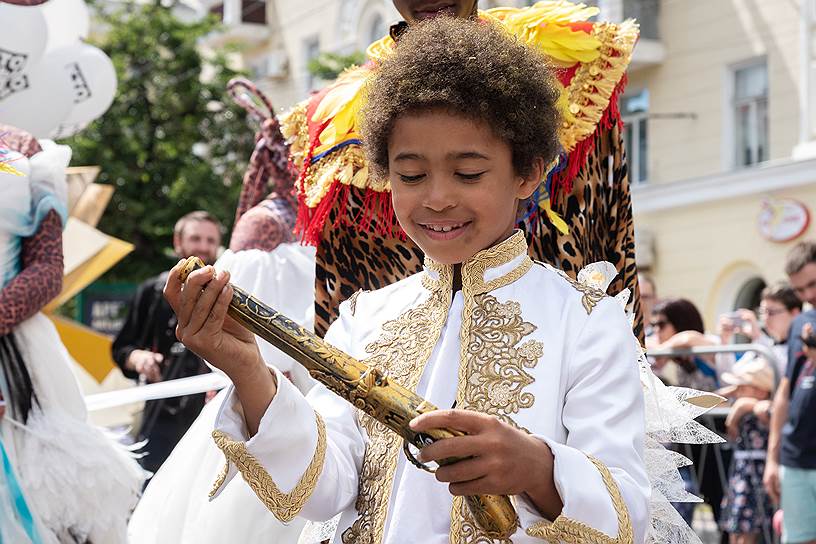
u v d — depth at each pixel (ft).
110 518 10.84
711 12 50.67
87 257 20.13
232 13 75.31
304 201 9.23
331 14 69.21
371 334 6.91
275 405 5.94
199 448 11.23
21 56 13.89
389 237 9.02
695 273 51.93
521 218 8.15
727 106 50.39
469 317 6.40
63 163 11.58
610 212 8.94
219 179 61.26
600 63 8.69
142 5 63.41
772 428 17.88
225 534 10.72
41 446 10.72
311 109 9.48
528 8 8.96
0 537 10.03
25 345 11.02
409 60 6.09
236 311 5.78
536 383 6.08
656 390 7.50
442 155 5.97
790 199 47.55
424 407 5.48
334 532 6.75
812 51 46.96
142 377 19.92
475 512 5.60
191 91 62.13
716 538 22.67
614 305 6.35
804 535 17.04
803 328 17.31
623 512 5.53
